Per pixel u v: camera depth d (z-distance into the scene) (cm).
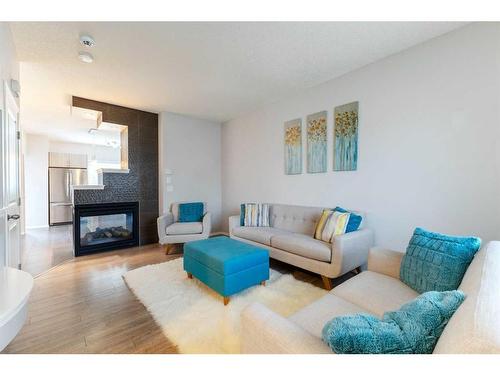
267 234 296
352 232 240
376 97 257
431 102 217
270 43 218
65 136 595
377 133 257
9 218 185
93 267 297
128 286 240
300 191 346
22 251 371
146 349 148
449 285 123
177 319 179
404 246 238
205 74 279
